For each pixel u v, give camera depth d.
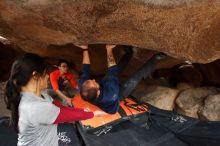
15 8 2.96
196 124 3.98
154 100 4.79
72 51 5.02
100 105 3.81
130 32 3.11
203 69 5.48
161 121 4.04
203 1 2.85
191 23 3.03
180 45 3.21
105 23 3.00
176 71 5.59
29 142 2.15
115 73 3.83
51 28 3.14
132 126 3.94
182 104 4.62
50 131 2.21
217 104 4.36
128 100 4.28
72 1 2.82
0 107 4.46
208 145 3.54
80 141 3.71
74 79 5.00
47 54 4.89
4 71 5.69
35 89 2.17
